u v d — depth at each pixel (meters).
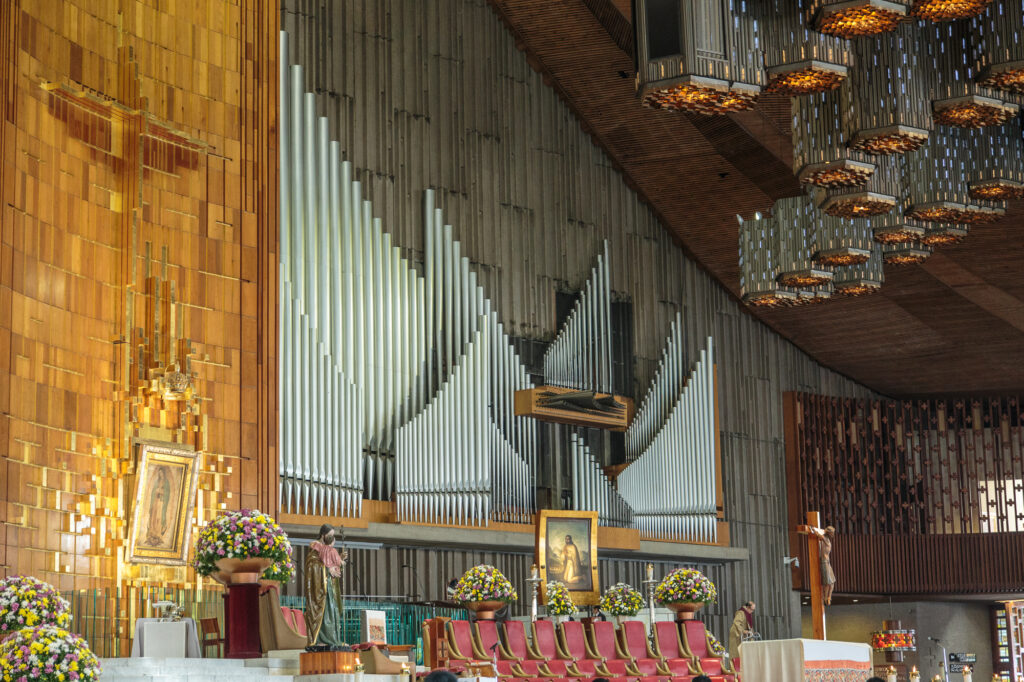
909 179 14.77
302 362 15.89
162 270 13.75
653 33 11.38
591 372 20.64
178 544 13.38
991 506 26.06
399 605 17.44
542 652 15.30
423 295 18.09
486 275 19.47
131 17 13.99
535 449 19.33
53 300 12.47
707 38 11.25
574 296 20.89
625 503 20.53
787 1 11.48
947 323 23.56
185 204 14.23
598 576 19.61
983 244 20.47
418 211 18.69
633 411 21.42
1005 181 14.50
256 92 15.39
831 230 15.73
